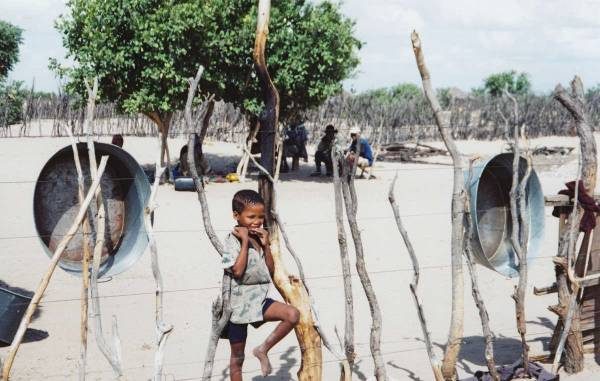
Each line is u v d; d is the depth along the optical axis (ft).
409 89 167.53
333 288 28.60
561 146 90.53
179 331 23.52
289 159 80.33
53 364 20.26
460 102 120.78
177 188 51.52
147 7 52.42
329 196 51.29
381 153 83.46
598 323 20.89
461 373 20.01
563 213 20.02
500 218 20.24
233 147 86.53
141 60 52.95
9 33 106.11
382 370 16.74
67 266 15.35
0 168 58.75
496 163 19.76
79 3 53.06
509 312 26.11
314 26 55.11
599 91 125.90
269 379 19.58
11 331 20.84
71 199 15.56
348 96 103.24
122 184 16.07
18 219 40.22
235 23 55.31
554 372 19.26
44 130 97.09
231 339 14.56
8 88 93.76
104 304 26.14
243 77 56.24
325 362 20.88
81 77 53.06
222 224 39.83
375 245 35.96
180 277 29.68
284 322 14.39
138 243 15.83
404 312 25.90
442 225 41.11
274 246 16.29
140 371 19.95
